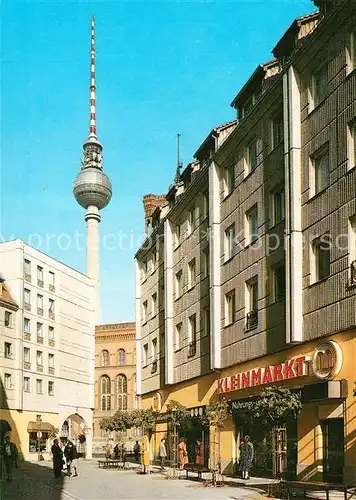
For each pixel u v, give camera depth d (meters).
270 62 29.66
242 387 28.73
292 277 24.11
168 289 41.97
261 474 27.50
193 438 37.06
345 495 15.96
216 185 33.84
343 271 21.44
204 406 34.12
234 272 31.17
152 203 58.09
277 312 26.41
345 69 22.05
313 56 24.14
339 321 21.50
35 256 70.69
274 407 21.39
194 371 36.75
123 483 27.64
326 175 23.27
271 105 27.62
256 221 29.38
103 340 113.50
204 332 35.62
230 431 30.59
